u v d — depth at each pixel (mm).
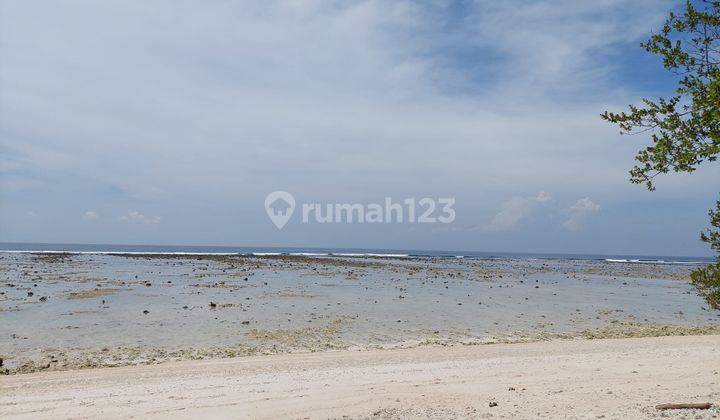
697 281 9977
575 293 45406
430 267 82938
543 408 10016
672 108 7508
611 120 8023
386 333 24797
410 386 12766
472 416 9633
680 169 7480
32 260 76438
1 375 16234
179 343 21641
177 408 11078
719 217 9516
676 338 23641
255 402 11375
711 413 8898
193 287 42188
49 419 10586
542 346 21469
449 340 23578
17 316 26953
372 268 74688
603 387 12070
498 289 47281
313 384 13562
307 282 48969
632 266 113688
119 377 15625
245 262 82250
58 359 18672
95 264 70375
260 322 26688
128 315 27984
